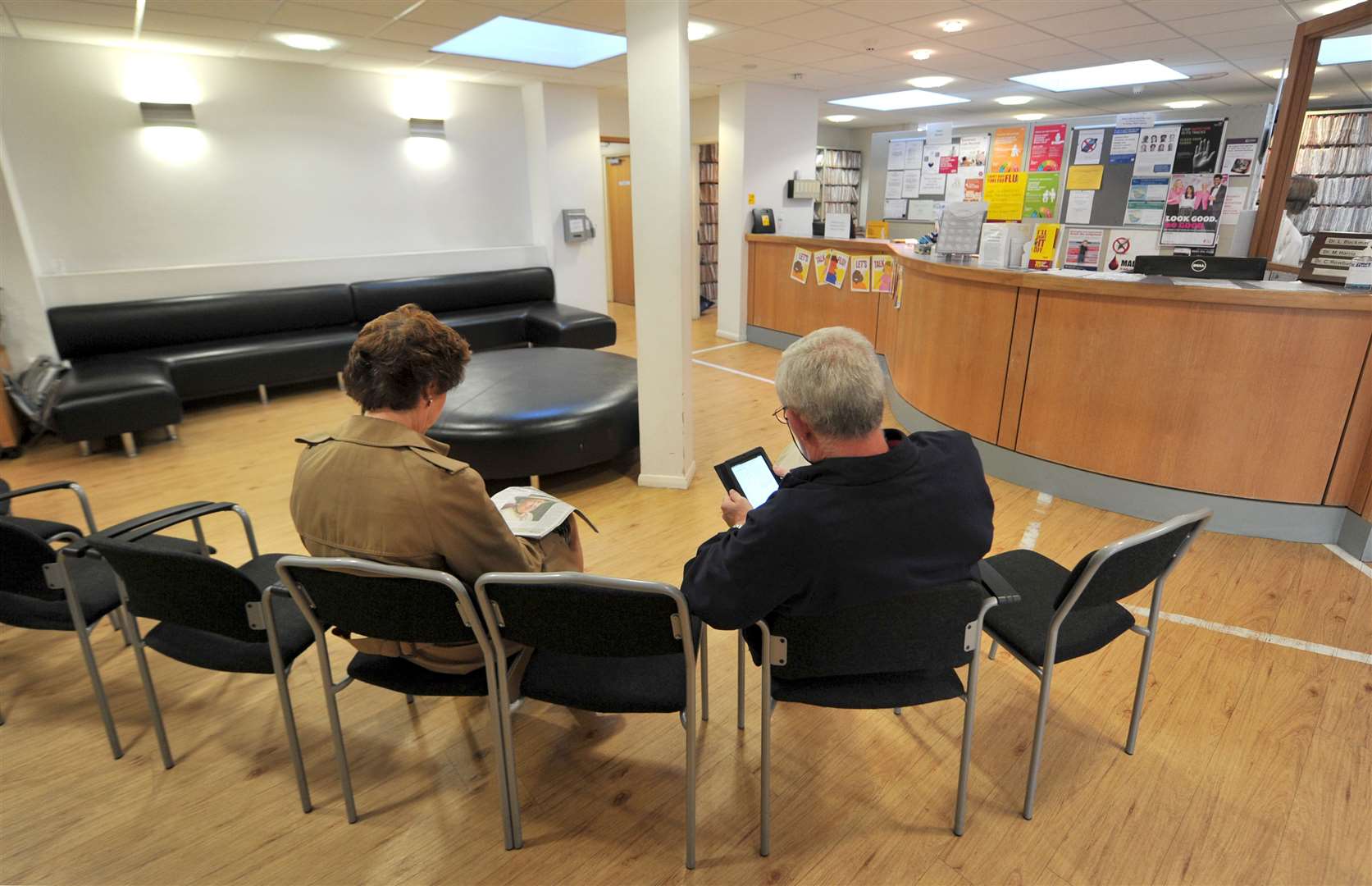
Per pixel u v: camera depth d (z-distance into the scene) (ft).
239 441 14.43
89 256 16.48
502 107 22.44
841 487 4.10
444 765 6.09
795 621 4.50
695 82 22.07
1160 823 5.42
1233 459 9.77
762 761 4.99
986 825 5.42
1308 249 11.40
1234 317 9.27
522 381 12.71
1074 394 10.80
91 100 15.90
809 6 13.58
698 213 28.40
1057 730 6.39
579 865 5.15
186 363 15.74
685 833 5.41
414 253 21.18
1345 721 6.46
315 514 4.76
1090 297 10.29
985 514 4.51
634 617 4.40
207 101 17.31
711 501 11.43
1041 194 18.56
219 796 5.76
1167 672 7.14
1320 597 8.43
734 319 24.06
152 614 5.41
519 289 22.75
